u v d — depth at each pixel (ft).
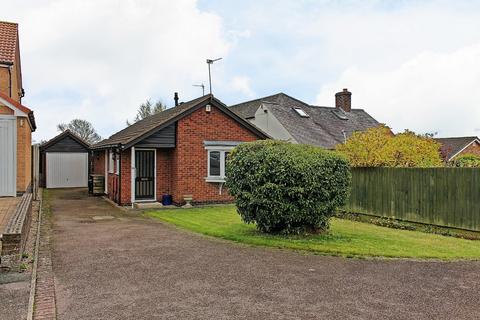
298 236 32.24
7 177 46.06
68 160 88.89
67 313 16.49
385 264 24.61
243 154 33.42
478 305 17.60
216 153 57.36
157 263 24.25
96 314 16.38
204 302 17.70
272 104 96.73
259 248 28.55
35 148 57.52
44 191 78.54
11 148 46.24
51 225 38.37
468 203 36.73
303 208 31.45
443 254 27.58
